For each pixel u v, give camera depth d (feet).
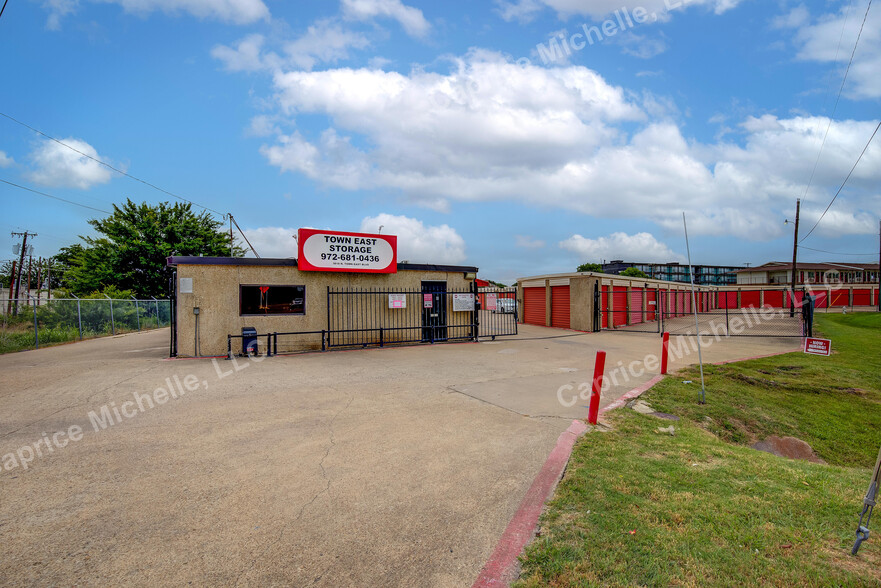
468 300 51.03
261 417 19.81
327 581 8.52
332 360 36.45
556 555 9.18
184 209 102.22
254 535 10.16
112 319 66.03
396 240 46.06
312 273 42.68
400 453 15.44
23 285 136.87
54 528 10.40
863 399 27.22
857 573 8.55
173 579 8.55
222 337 38.93
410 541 9.94
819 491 12.65
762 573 8.54
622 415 20.56
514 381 28.09
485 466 14.25
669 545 9.51
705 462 14.97
